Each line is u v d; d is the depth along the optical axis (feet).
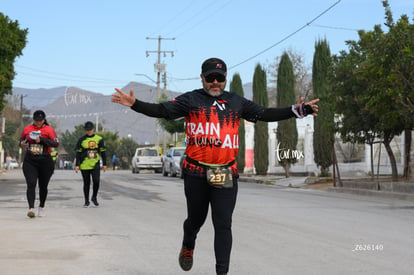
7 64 83.05
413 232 28.96
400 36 51.52
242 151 112.78
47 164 33.99
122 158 257.55
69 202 45.47
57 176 101.71
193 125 16.17
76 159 41.93
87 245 24.20
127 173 133.49
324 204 45.83
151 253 22.52
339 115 68.33
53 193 55.57
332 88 66.18
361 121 63.41
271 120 16.79
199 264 20.51
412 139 68.18
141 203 45.14
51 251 22.72
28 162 33.73
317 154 82.28
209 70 16.15
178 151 106.32
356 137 66.03
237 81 115.03
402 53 51.52
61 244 24.38
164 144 163.43
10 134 290.97
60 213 36.70
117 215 35.96
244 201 48.29
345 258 21.83
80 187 65.67
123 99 15.31
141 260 21.12
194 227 17.12
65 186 67.67
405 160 62.03
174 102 16.08
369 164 76.59
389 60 52.75
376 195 56.34
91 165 41.57
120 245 24.29
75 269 19.43
